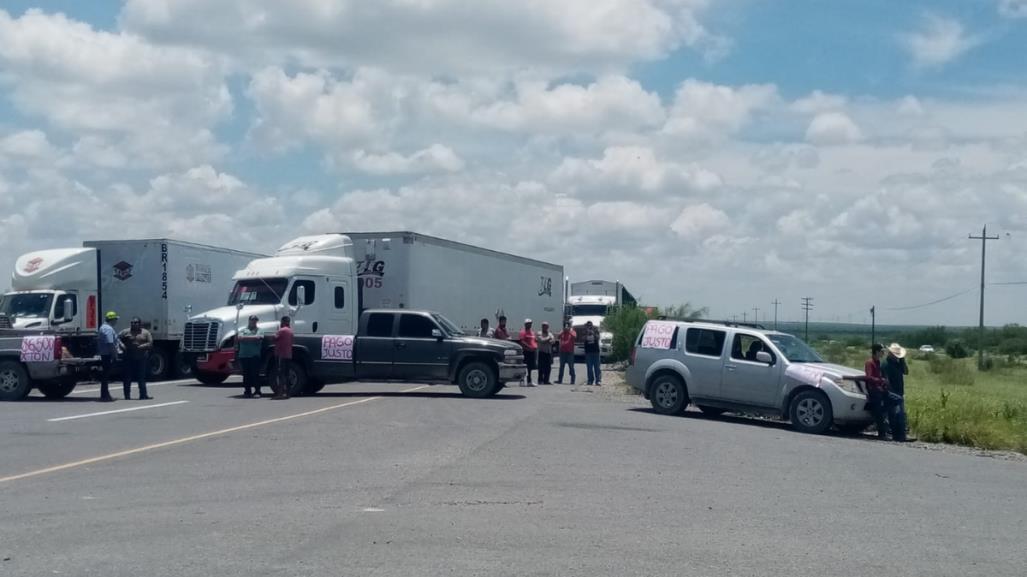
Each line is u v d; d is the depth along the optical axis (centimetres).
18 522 898
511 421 1761
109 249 2897
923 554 830
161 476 1148
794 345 1939
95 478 1133
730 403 1911
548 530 884
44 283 2619
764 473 1251
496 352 2277
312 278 2678
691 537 869
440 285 2992
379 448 1390
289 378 2294
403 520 917
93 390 2531
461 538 847
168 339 2892
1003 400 2608
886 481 1226
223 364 2619
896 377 1777
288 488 1076
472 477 1157
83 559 765
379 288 2803
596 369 2841
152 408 1978
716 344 1942
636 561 779
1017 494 1162
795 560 796
